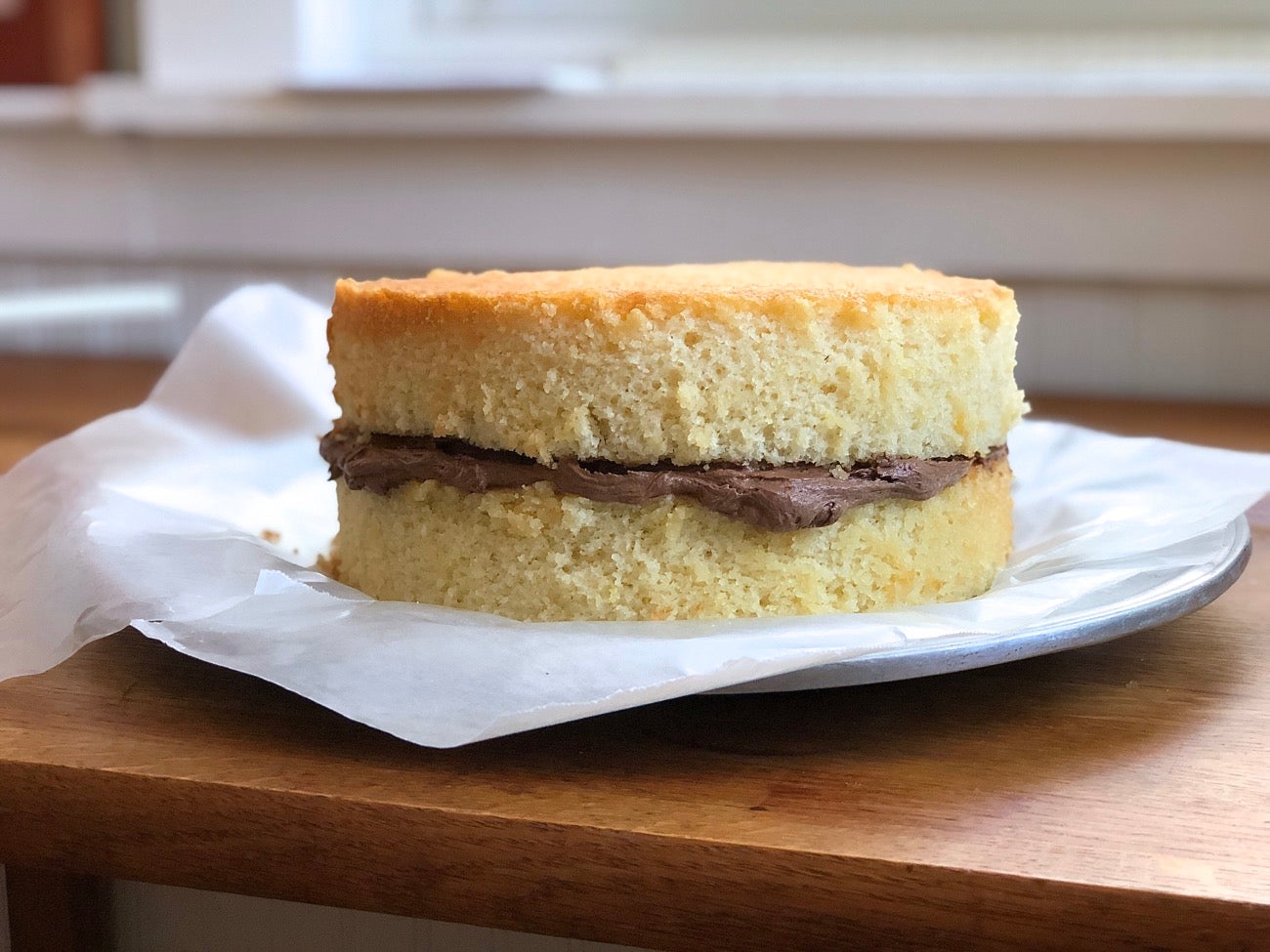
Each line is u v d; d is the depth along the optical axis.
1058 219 0.68
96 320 0.83
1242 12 0.70
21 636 0.30
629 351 0.32
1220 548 0.34
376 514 0.35
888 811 0.25
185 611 0.30
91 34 0.79
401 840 0.25
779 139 0.71
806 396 0.33
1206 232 0.66
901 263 0.71
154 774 0.26
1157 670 0.31
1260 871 0.23
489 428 0.33
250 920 0.32
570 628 0.30
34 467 0.41
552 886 0.24
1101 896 0.22
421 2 0.80
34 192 0.82
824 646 0.28
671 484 0.32
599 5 0.78
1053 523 0.40
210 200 0.80
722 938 0.24
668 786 0.26
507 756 0.27
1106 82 0.66
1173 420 0.60
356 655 0.28
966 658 0.27
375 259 0.78
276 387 0.48
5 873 0.30
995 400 0.36
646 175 0.73
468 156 0.75
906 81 0.69
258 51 0.76
